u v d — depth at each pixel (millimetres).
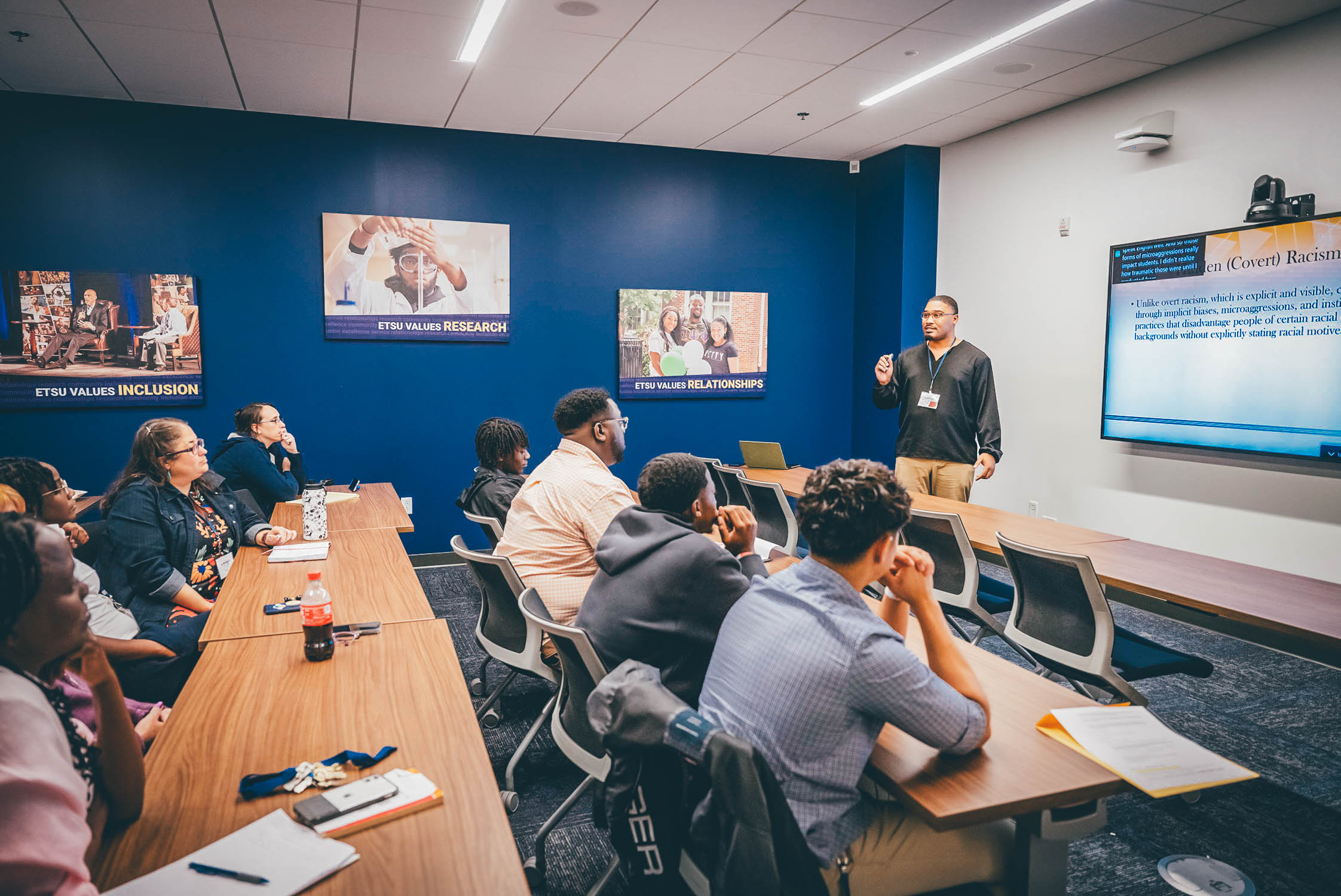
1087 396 5121
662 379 6105
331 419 5371
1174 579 2648
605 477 2539
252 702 1600
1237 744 2889
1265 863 2189
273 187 5133
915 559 1478
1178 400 4473
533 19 3736
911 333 6238
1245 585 2578
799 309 6492
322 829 1144
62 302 4766
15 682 909
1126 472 4887
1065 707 1604
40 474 2371
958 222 6031
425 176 5434
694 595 1722
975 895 1449
